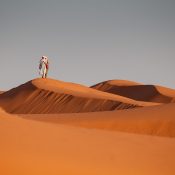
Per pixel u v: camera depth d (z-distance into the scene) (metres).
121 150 21.64
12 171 13.77
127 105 89.56
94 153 19.52
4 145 16.78
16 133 19.36
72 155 18.03
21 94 111.44
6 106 108.62
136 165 18.92
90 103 95.06
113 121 46.88
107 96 101.56
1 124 20.55
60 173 14.78
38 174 14.08
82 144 21.02
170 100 159.25
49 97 104.31
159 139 28.34
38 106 103.50
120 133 29.72
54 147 18.70
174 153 23.44
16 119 23.86
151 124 45.75
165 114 48.59
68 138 21.59
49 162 15.80
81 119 49.22
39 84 115.12
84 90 127.06
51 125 25.62
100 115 52.16
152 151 23.06
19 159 15.20
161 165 20.00
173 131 44.97
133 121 46.34
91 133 25.92
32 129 21.42
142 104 89.44
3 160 14.63
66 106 98.38
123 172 17.08
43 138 19.88
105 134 27.12
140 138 27.55
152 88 172.38
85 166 16.52
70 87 124.38
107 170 16.73
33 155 16.23
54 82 122.25
